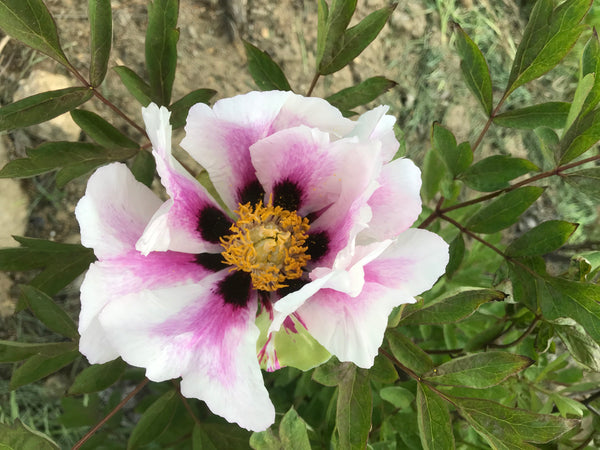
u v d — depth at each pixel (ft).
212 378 0.66
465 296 0.83
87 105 1.31
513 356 0.81
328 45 0.91
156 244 0.67
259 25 1.45
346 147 0.69
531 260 0.96
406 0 1.61
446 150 0.98
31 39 0.84
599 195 0.91
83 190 1.33
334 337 0.70
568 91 1.81
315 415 1.23
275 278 0.77
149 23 0.90
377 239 0.72
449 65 1.67
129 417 1.45
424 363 0.84
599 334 0.88
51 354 0.88
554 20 0.89
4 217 1.27
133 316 0.66
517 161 0.98
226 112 0.69
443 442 0.83
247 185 0.78
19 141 1.27
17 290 1.34
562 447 1.06
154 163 0.99
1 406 1.37
